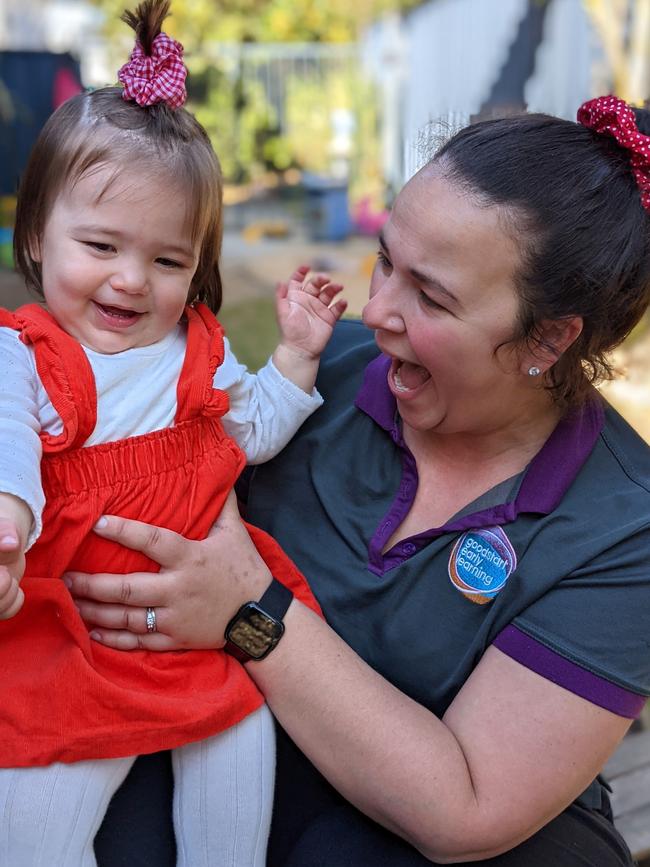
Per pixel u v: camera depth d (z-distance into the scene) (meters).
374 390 1.59
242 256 9.30
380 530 1.50
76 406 1.33
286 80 14.29
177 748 1.41
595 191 1.29
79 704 1.29
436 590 1.43
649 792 2.12
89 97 1.41
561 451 1.43
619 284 1.32
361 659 1.42
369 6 13.31
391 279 1.38
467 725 1.33
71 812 1.28
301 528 1.59
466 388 1.37
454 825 1.28
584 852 1.45
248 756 1.40
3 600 1.13
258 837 1.43
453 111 1.71
